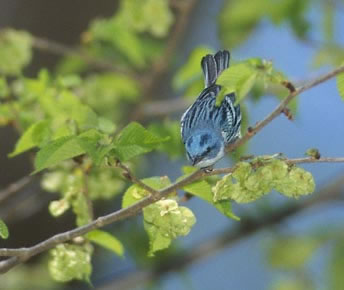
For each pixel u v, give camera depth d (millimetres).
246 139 7648
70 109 9422
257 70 7281
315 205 14836
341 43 13961
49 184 10477
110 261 15531
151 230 8109
